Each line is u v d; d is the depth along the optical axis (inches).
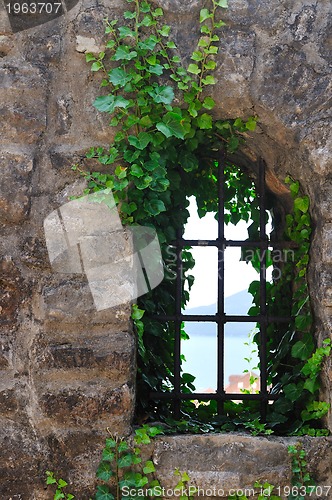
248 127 120.1
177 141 124.3
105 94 116.5
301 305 123.4
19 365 113.6
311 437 115.6
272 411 131.1
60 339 114.1
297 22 117.3
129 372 114.0
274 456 113.8
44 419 112.5
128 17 114.6
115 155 114.7
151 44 113.7
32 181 115.3
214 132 127.6
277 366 131.9
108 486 113.0
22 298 114.3
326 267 116.2
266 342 134.5
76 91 117.1
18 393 112.8
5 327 114.0
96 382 113.7
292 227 127.3
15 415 112.7
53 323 113.9
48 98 117.2
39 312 114.1
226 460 113.3
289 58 116.8
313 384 118.6
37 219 115.1
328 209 115.7
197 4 116.0
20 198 114.3
